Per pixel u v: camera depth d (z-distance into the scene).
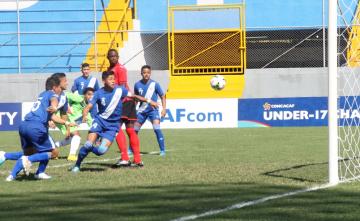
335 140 13.04
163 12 40.47
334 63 12.99
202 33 37.56
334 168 13.10
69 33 38.34
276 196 11.40
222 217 9.54
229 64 37.25
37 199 11.43
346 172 14.70
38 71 39.56
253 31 39.53
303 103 34.28
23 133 14.24
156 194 11.87
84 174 15.05
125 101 16.77
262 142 24.34
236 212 9.91
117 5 40.72
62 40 39.97
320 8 39.53
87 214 9.91
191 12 37.53
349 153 19.91
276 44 41.09
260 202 10.78
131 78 35.66
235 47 37.12
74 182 13.66
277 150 20.97
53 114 14.60
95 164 17.55
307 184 12.95
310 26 36.25
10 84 35.69
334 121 13.03
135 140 16.84
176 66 37.22
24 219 9.57
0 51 39.66
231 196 11.52
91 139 15.48
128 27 40.28
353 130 27.94
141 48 39.62
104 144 15.46
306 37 39.53
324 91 34.16
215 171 15.43
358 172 15.09
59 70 39.53
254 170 15.53
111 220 9.42
